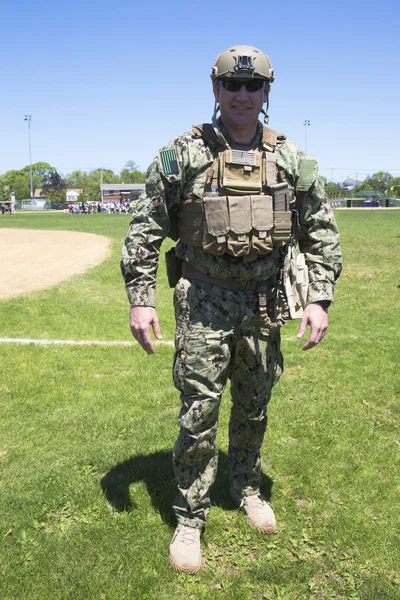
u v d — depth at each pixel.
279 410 4.76
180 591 2.67
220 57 2.66
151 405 4.98
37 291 10.78
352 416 4.66
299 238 2.92
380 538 3.03
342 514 3.24
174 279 2.88
